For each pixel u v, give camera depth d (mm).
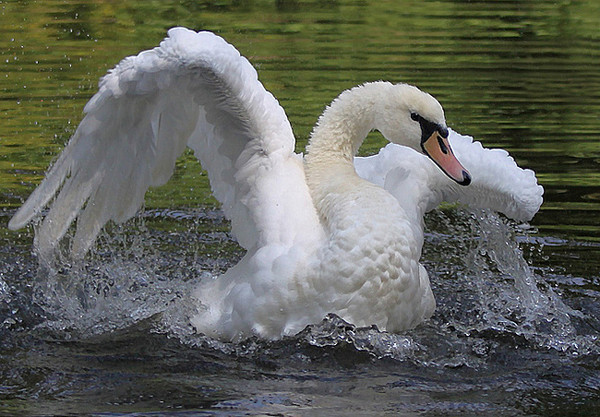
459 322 10703
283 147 10148
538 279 11977
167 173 10438
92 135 9852
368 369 9383
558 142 17234
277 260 9586
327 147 10727
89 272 11875
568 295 11539
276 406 8445
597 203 14523
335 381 9078
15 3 26984
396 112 10648
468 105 19328
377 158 11695
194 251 12812
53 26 24906
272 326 9641
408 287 9648
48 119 17703
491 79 21266
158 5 27766
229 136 10125
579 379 9281
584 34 25906
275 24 26219
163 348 9828
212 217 14109
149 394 8672
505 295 11586
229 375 9180
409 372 9336
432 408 8484
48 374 9125
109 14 26422
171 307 10438
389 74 21250
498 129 17797
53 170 9969
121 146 10055
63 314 10781
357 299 9430
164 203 14562
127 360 9547
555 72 21969
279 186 10039
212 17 26797
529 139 17328
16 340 10062
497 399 8742
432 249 13297
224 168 10594
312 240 9688
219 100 9750
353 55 23016
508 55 23453
